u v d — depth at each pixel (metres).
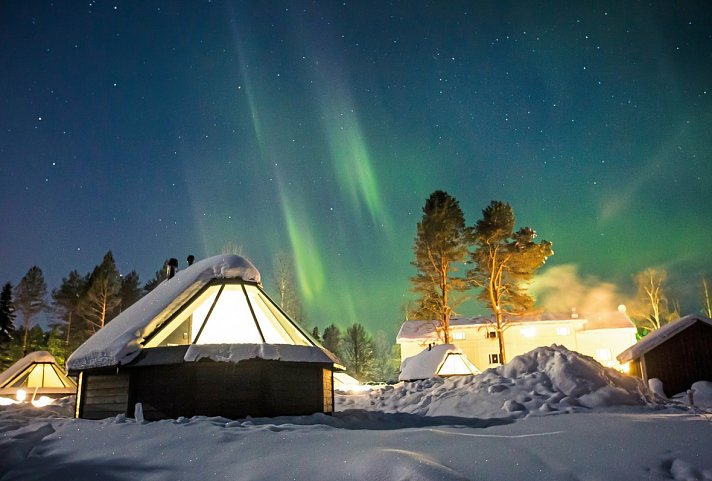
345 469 5.25
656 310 47.25
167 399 11.26
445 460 5.55
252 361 11.59
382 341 83.19
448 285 38.53
